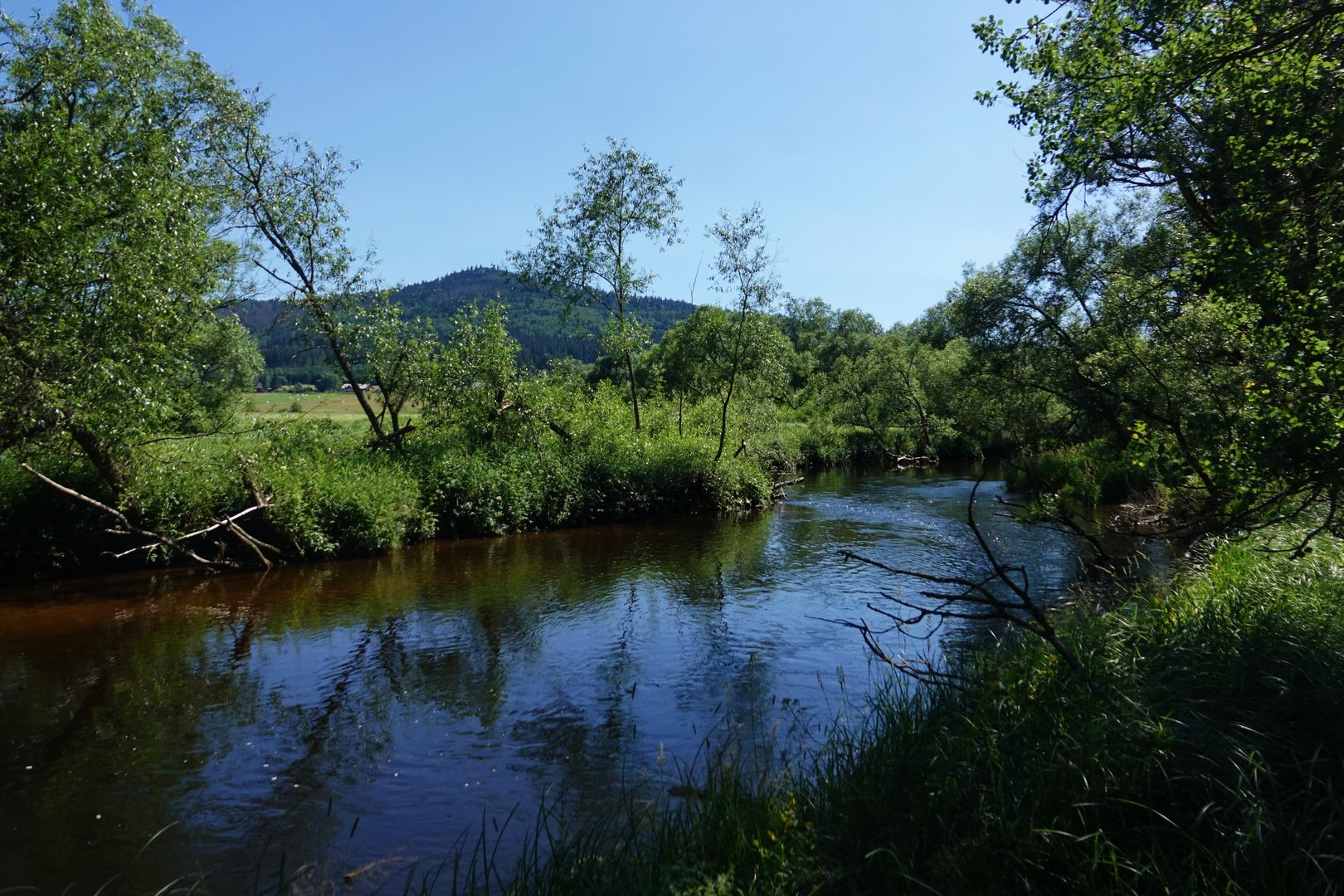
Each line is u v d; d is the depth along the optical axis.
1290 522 7.04
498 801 6.17
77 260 12.03
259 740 7.46
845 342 79.31
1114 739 4.71
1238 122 7.60
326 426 20.81
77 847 5.62
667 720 7.70
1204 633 6.39
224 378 27.28
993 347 22.77
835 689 8.43
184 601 12.88
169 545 14.54
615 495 22.27
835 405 52.62
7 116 14.52
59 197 11.98
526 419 22.67
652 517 22.98
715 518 22.94
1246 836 3.71
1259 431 5.64
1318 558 7.90
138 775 6.75
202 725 7.84
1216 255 6.65
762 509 24.50
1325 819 3.91
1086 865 3.81
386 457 19.59
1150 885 3.67
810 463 42.47
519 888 4.35
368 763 6.92
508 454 21.34
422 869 5.22
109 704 8.44
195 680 9.14
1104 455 24.09
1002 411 24.83
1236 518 6.16
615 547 18.09
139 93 16.61
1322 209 6.04
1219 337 9.70
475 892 4.61
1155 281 16.73
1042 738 5.02
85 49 15.77
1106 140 8.11
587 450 22.92
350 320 21.12
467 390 21.95
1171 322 12.45
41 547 14.23
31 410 11.58
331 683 9.04
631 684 8.78
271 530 15.91
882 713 6.79
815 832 4.44
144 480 14.60
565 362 27.12
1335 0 6.07
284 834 5.77
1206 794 4.21
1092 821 4.17
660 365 37.28
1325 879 3.39
